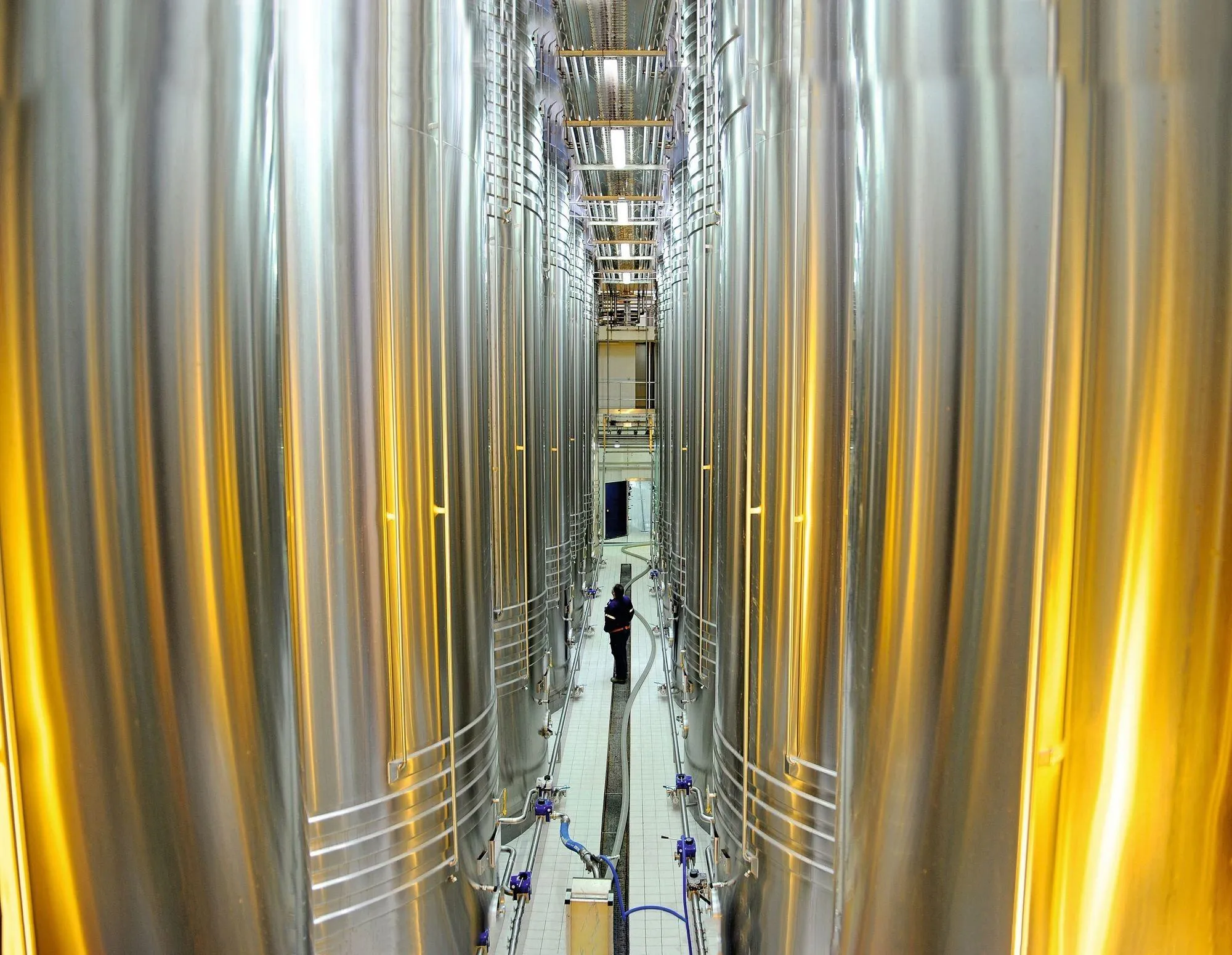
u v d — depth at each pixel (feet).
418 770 6.88
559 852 12.35
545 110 14.24
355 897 6.44
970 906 2.42
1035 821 2.31
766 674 7.12
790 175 6.73
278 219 2.49
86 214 2.06
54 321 2.05
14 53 1.95
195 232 2.20
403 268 6.44
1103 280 2.13
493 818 8.64
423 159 6.62
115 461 2.15
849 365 6.04
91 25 2.01
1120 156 2.08
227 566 2.35
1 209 1.98
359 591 6.23
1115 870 2.28
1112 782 2.26
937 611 2.45
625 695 19.38
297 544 5.96
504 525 11.80
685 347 14.49
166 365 2.20
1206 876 2.22
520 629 12.33
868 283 2.57
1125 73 2.05
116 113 2.06
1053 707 2.28
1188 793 2.21
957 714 2.42
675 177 16.42
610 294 45.21
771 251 6.98
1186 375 2.09
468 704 7.89
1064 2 2.09
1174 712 2.19
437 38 6.74
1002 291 2.25
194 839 2.33
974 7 2.23
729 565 8.47
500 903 9.59
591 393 28.09
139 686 2.23
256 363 2.41
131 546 2.19
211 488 2.31
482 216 8.00
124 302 2.13
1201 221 2.03
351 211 5.98
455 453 7.47
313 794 6.20
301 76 5.77
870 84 2.50
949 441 2.39
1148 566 2.17
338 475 6.06
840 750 2.87
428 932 7.02
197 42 2.15
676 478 17.29
